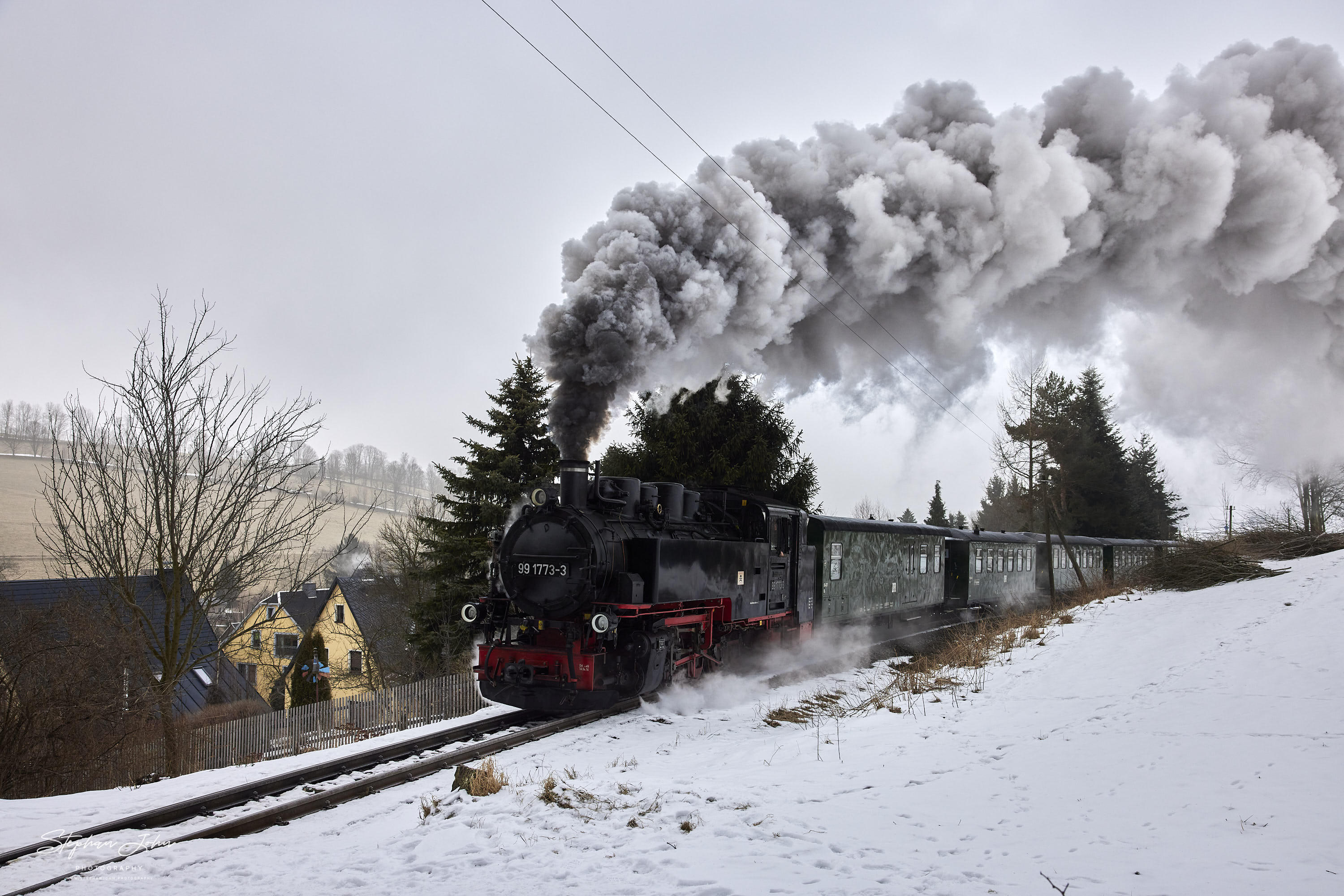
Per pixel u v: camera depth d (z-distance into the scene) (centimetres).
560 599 1059
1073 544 2844
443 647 2134
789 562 1577
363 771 795
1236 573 1528
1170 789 582
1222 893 394
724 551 1288
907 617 2206
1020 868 462
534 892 454
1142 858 459
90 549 1252
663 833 550
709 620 1253
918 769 715
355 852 557
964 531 2502
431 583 2252
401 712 1356
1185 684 892
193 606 1302
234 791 690
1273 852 444
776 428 2272
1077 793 604
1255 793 548
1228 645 1023
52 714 1230
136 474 1291
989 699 998
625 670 1068
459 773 659
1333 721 681
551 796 616
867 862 483
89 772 1243
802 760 793
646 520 1179
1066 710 884
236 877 515
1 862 544
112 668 1283
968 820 566
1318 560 1484
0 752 1190
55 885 506
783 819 577
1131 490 3756
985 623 1839
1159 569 1698
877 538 1966
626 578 1052
